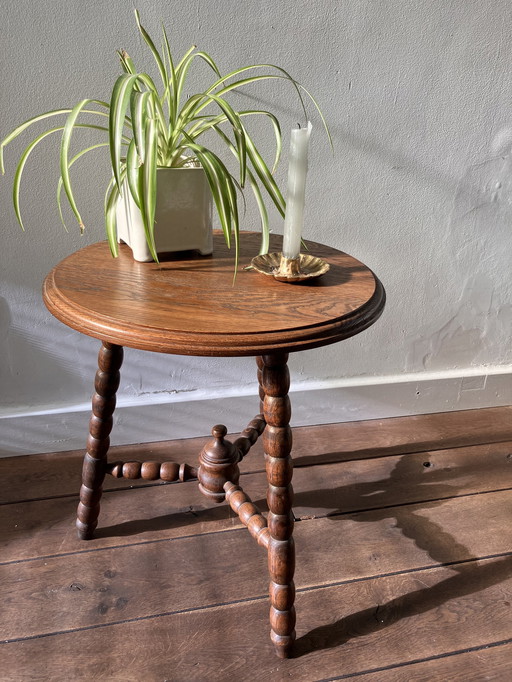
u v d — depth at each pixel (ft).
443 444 4.93
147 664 3.14
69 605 3.44
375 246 4.66
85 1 3.53
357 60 4.05
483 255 4.90
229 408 4.87
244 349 2.58
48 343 4.37
